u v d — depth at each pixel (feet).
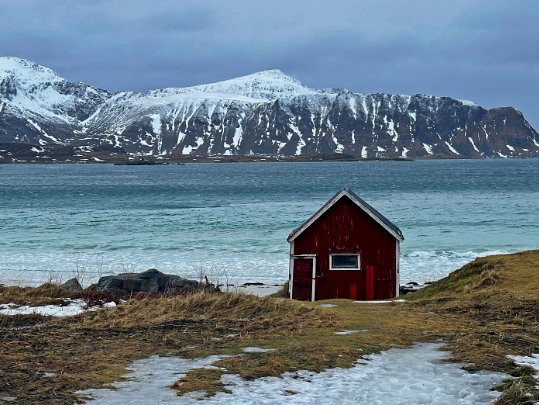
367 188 506.89
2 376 40.91
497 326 60.80
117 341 53.62
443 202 347.15
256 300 75.87
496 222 245.04
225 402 37.37
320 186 545.03
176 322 63.57
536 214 273.33
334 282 114.42
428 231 220.23
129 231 228.43
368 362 47.73
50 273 150.41
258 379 42.27
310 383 41.86
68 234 222.48
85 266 162.81
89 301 86.99
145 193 464.24
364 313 70.18
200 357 48.19
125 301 87.30
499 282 88.89
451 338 56.13
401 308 74.28
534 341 54.49
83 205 351.25
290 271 115.44
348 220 114.73
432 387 41.65
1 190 510.17
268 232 219.20
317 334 57.62
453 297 80.84
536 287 83.20
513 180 622.54
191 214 287.28
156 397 37.99
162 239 206.80
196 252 181.37
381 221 113.39
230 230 226.17
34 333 56.80
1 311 76.54
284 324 62.69
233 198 399.85
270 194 439.63
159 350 50.39
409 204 334.03
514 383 39.86
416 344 54.24
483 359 48.11
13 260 172.35
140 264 164.45
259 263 163.84
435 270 152.66
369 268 114.01
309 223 114.73
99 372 43.19
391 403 38.19
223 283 140.36
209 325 61.98
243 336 56.24
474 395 39.86
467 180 634.43
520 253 106.22
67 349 50.11
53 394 37.65
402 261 164.25
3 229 238.68
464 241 196.34
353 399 38.83
